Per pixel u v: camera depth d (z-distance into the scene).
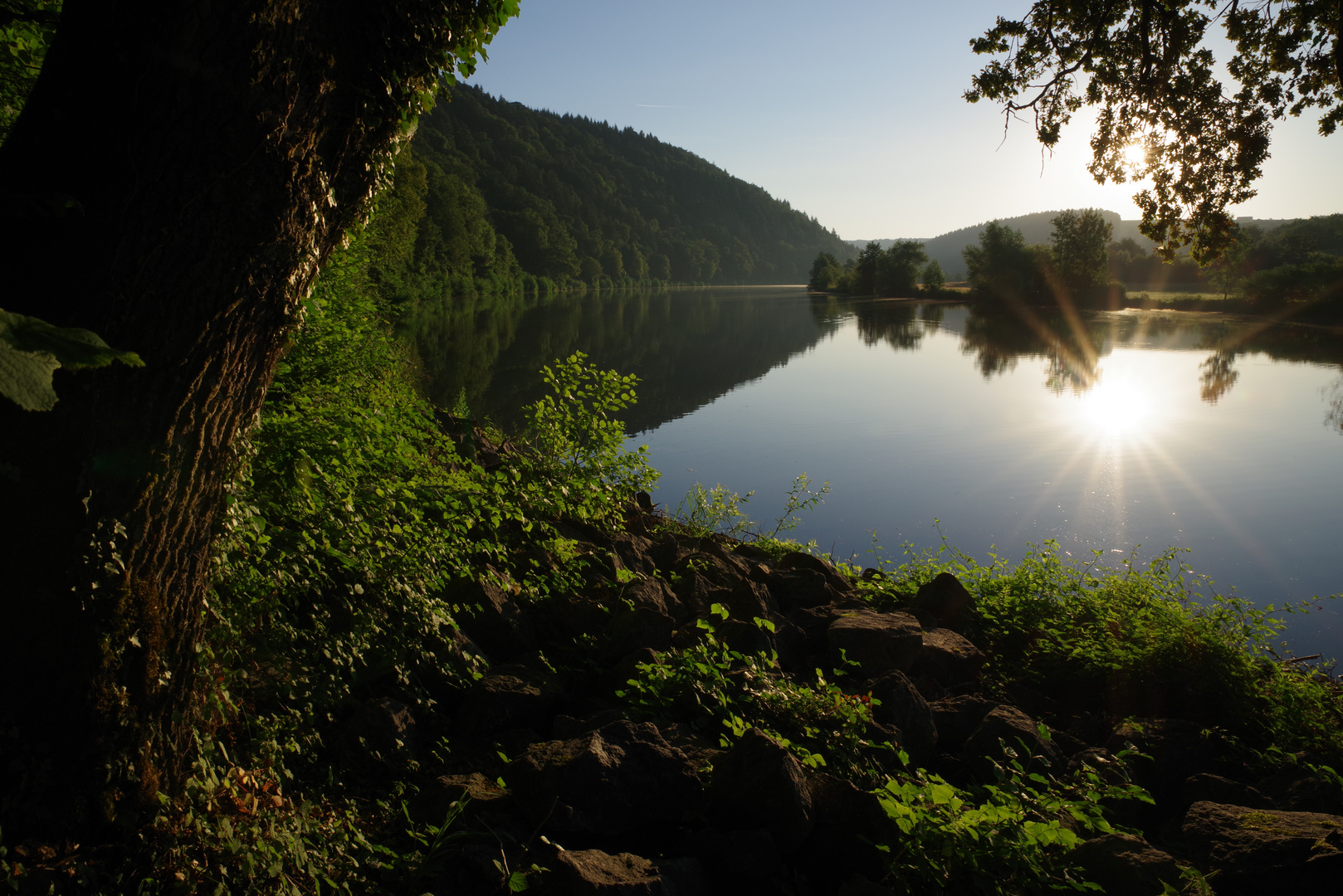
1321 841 3.42
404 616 4.21
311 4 2.44
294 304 2.79
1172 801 4.63
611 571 5.95
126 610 2.44
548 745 3.44
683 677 4.41
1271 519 11.73
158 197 2.30
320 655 3.75
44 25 2.97
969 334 46.66
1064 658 6.52
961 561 9.78
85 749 2.38
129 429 2.38
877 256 117.06
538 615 5.29
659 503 12.01
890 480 13.83
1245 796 4.27
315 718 3.63
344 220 2.99
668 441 16.88
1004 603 7.43
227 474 2.82
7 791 2.28
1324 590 9.38
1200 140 7.62
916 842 3.23
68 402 2.29
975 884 3.10
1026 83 7.97
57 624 2.31
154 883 2.39
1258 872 3.43
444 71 3.17
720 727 4.29
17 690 2.30
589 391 7.87
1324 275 57.47
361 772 3.48
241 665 3.42
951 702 5.22
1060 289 78.38
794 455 15.62
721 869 3.11
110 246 2.28
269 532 3.97
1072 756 5.00
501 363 27.23
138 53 2.22
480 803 3.28
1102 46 7.59
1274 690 5.82
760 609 6.01
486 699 4.04
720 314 66.19
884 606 7.57
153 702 2.57
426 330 38.38
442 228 78.38
